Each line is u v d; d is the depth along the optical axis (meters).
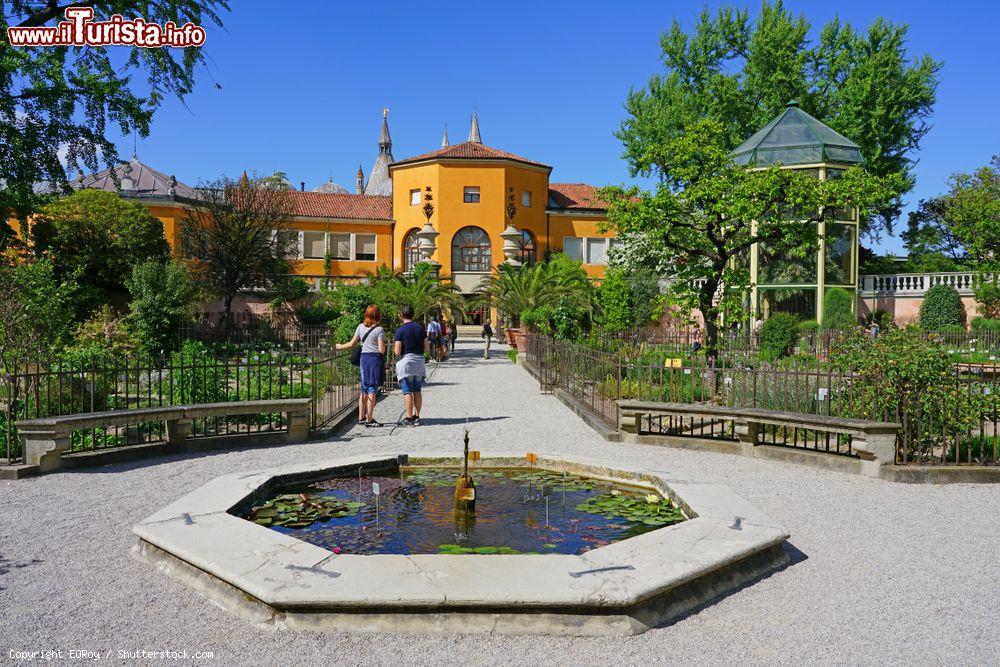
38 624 3.59
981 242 31.78
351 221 46.06
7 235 17.38
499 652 3.33
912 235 49.44
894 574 4.41
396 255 46.38
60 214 26.52
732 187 13.42
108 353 12.88
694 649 3.40
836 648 3.43
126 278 25.89
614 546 4.24
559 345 14.86
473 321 43.94
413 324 10.30
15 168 15.16
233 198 30.42
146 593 3.99
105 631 3.52
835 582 4.28
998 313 29.50
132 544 4.83
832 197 13.27
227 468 7.30
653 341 19.66
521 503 5.77
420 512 5.47
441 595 3.50
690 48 36.59
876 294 33.16
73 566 4.41
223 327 28.61
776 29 33.72
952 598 4.04
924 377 7.37
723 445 8.30
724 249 14.07
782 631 3.61
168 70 15.78
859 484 6.76
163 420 8.23
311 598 3.49
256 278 30.92
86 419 7.31
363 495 5.99
